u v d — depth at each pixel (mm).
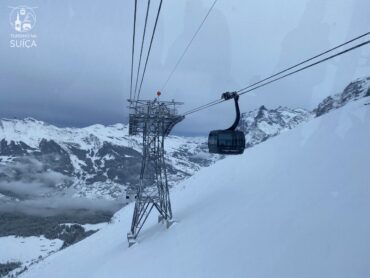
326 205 15945
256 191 25719
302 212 16609
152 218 45688
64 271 45938
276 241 15016
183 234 24500
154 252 24172
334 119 33062
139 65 12836
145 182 34188
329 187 17875
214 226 22281
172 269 18344
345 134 26781
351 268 10453
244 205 23203
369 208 13695
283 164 29109
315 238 13453
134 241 31797
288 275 11711
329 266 11070
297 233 14633
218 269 15227
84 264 42906
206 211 28062
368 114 28141
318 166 22719
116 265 27484
